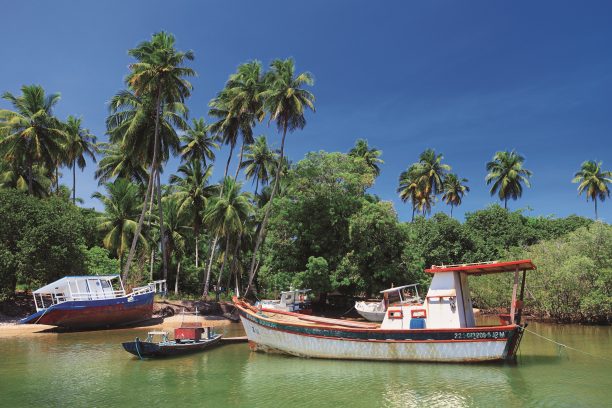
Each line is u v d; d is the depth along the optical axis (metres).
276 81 35.72
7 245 29.83
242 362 17.27
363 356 16.97
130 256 33.91
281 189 50.59
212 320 35.25
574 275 26.23
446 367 15.80
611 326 27.08
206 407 11.61
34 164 41.28
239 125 41.97
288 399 12.24
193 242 57.19
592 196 54.75
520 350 19.17
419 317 17.11
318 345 17.47
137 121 34.03
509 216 52.69
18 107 37.16
